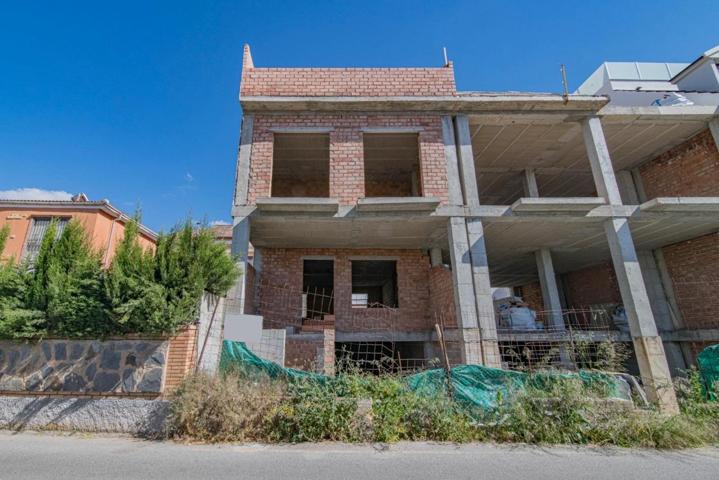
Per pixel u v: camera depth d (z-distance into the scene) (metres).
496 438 5.50
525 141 11.61
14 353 6.17
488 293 8.79
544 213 9.64
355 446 5.16
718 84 11.73
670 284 12.68
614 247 9.48
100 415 5.81
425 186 9.73
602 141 10.09
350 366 6.56
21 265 6.63
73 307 5.91
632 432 5.42
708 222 10.20
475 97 10.15
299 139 11.18
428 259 12.82
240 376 6.15
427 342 11.81
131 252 6.24
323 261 13.73
